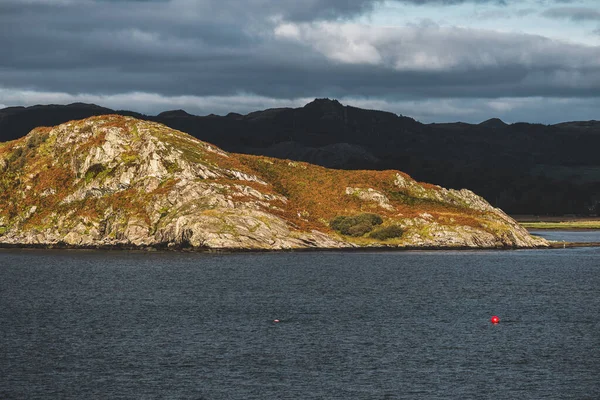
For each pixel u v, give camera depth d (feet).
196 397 243.60
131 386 254.68
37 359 289.33
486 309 416.46
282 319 377.09
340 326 358.43
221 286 510.17
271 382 260.01
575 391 252.83
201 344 316.19
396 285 522.47
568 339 331.36
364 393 249.14
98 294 470.39
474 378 266.77
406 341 324.39
